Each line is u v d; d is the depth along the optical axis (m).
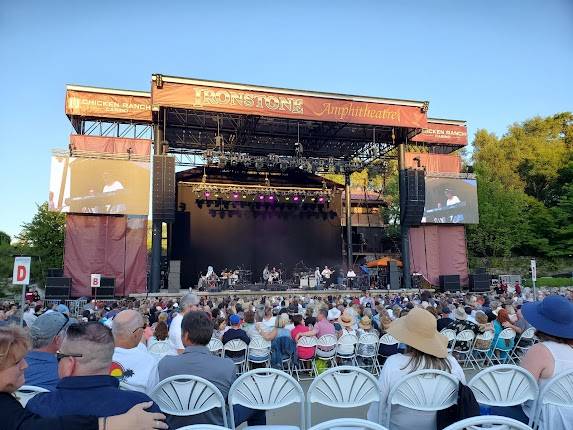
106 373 2.39
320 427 2.33
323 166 24.95
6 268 23.81
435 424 3.47
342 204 32.53
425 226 25.50
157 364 4.00
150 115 22.22
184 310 6.29
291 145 27.22
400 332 3.67
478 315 8.83
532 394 3.71
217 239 27.28
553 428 3.48
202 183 26.22
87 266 20.69
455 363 3.68
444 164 26.16
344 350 8.53
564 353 3.72
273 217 28.50
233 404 3.97
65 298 19.28
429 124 27.14
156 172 20.17
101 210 20.72
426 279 24.95
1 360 2.10
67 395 2.23
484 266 34.06
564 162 44.34
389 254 33.19
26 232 28.45
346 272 29.20
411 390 3.43
